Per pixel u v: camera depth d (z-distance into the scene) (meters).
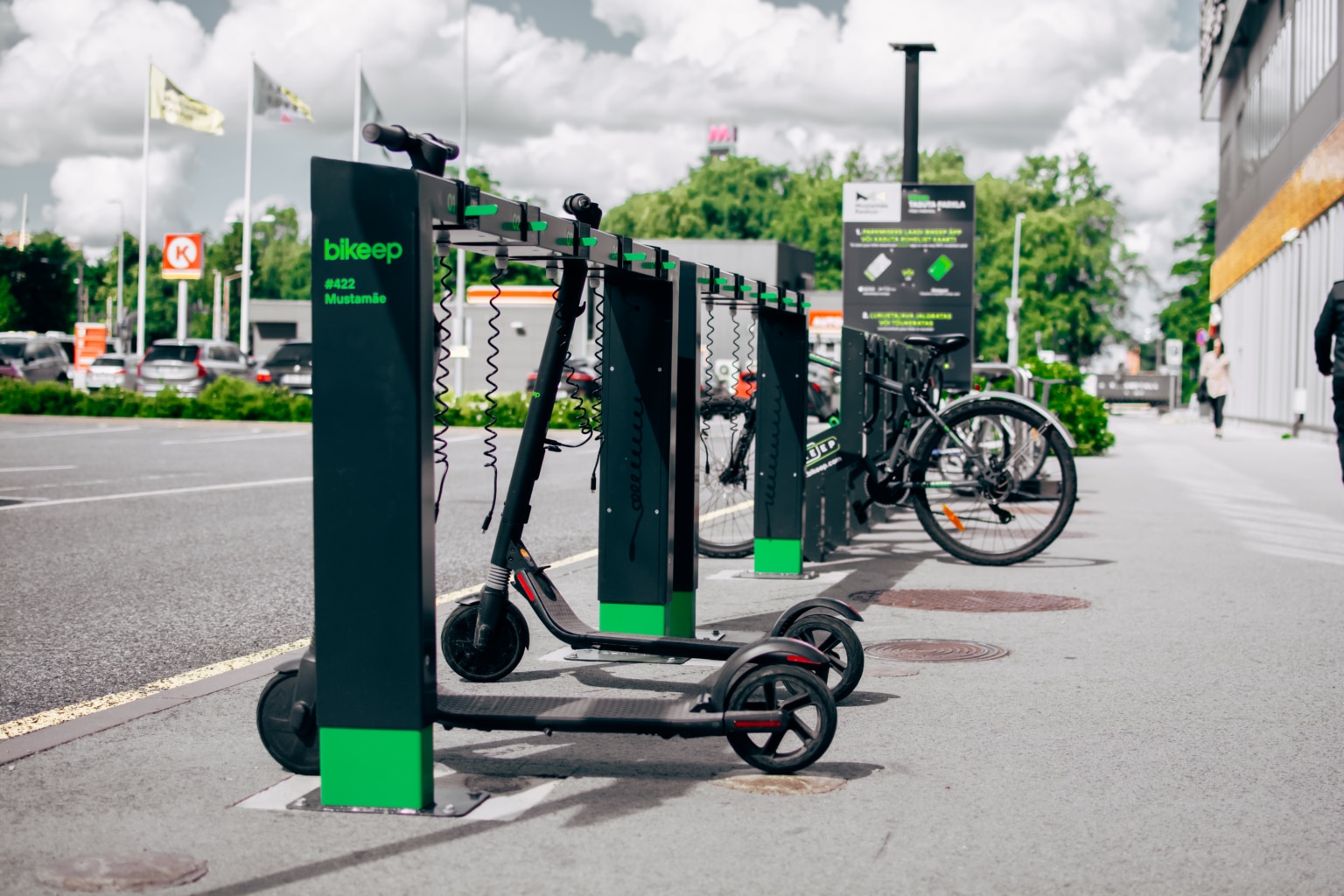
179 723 4.66
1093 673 5.54
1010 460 8.68
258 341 69.62
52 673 5.62
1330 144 26.98
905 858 3.34
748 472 9.00
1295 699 5.09
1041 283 69.62
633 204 90.06
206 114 47.72
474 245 4.17
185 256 47.94
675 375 5.70
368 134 3.55
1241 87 43.16
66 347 67.75
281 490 14.17
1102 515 12.25
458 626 5.36
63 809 3.70
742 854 3.37
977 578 8.28
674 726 3.99
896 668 5.62
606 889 3.13
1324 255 28.31
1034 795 3.87
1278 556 9.38
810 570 8.53
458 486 15.06
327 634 3.64
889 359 9.60
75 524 11.08
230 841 3.45
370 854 3.36
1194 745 4.43
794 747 4.32
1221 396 29.05
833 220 79.88
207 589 7.91
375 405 3.55
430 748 3.71
